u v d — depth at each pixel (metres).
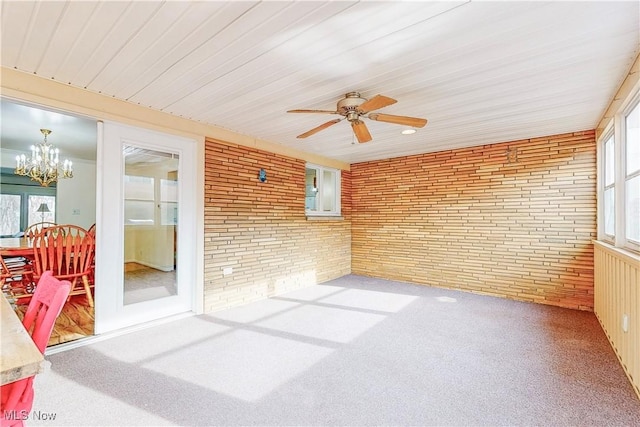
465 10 1.56
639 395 1.94
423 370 2.28
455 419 1.74
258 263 4.14
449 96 2.66
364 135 2.82
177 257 3.41
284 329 3.07
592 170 3.65
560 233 3.85
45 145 4.60
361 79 2.35
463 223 4.59
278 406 1.85
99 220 2.82
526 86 2.46
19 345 1.01
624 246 2.73
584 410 1.82
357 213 5.85
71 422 1.68
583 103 2.82
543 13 1.58
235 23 1.68
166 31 1.76
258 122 3.44
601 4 1.51
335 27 1.71
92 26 1.73
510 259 4.20
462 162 4.60
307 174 5.18
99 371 2.22
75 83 2.49
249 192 4.02
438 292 4.54
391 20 1.64
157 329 3.03
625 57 2.02
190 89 2.57
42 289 1.44
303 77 2.32
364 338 2.86
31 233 4.57
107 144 2.83
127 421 1.70
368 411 1.81
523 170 4.09
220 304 3.67
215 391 1.99
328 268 5.37
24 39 1.87
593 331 3.04
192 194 3.47
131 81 2.43
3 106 3.30
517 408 1.84
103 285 2.86
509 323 3.27
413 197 5.11
